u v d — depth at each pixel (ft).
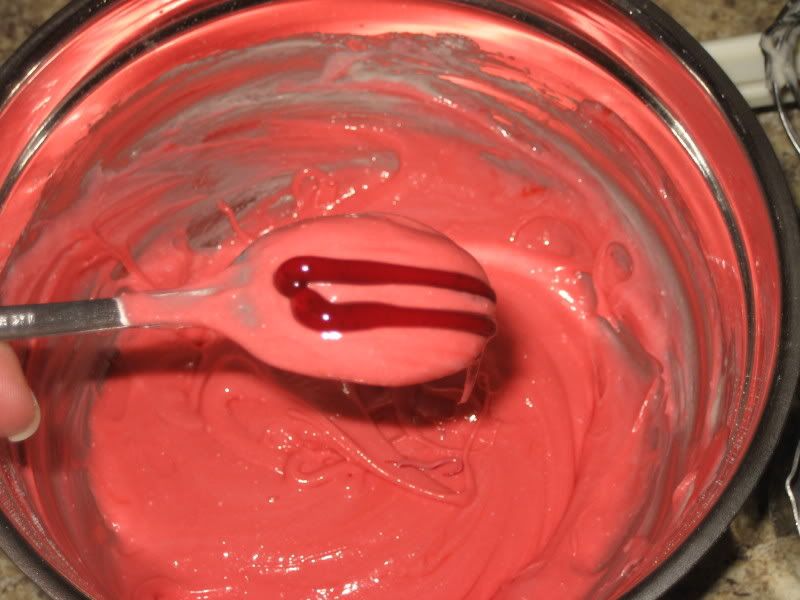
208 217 1.14
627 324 1.11
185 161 1.07
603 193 1.07
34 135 0.93
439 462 1.04
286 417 1.07
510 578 0.98
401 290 0.83
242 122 1.07
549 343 1.13
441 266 0.84
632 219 1.06
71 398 1.05
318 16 0.99
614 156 1.03
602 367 1.10
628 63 0.95
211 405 1.09
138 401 1.09
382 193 1.18
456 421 1.07
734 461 0.77
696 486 0.84
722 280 0.93
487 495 1.03
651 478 1.01
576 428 1.07
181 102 1.01
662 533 0.85
